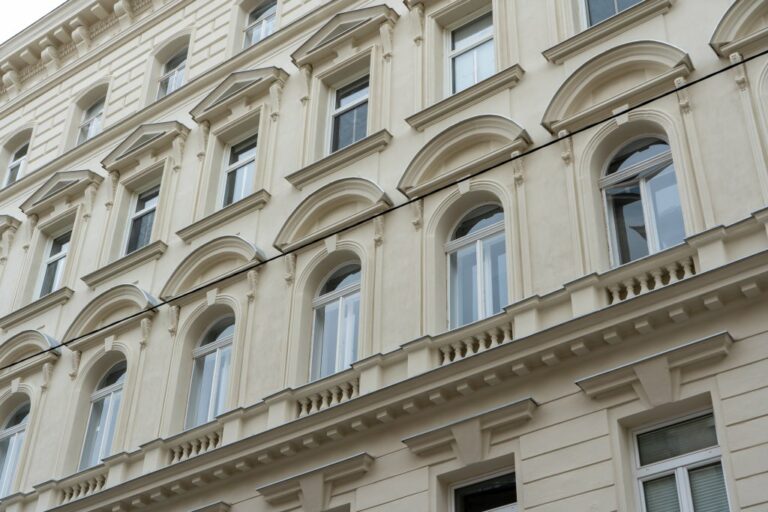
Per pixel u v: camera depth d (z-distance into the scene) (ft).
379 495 51.80
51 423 72.43
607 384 47.11
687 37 55.88
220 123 78.74
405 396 52.60
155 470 60.90
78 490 66.85
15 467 74.02
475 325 53.26
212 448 60.95
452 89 67.46
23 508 68.90
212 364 67.36
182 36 90.48
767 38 52.37
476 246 58.54
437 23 69.87
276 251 67.05
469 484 50.39
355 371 56.59
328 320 62.85
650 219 52.85
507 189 57.47
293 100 75.00
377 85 69.62
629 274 49.67
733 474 42.16
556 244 53.72
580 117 56.70
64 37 100.73
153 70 90.94
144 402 67.15
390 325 57.67
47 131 97.25
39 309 80.74
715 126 51.65
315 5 80.53
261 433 56.75
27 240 88.12
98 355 72.90
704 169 50.75
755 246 46.88
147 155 82.48
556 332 49.06
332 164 67.72
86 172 85.56
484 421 49.85
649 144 55.11
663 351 46.24
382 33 71.51
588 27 62.18
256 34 85.40
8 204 93.86
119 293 74.28
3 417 77.61
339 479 53.57
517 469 48.01
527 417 48.80
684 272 48.42
